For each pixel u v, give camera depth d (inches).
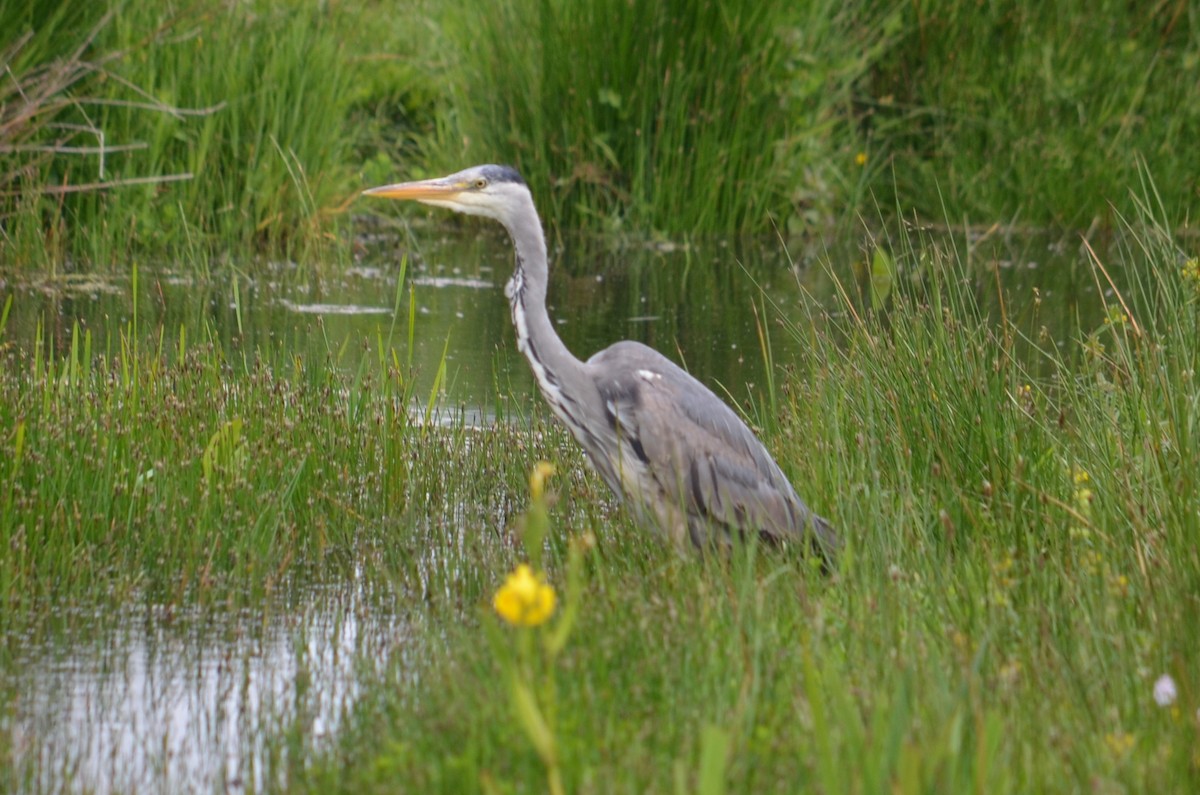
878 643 299.1
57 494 387.5
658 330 649.6
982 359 416.5
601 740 254.8
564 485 437.1
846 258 810.8
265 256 737.6
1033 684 284.7
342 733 284.4
